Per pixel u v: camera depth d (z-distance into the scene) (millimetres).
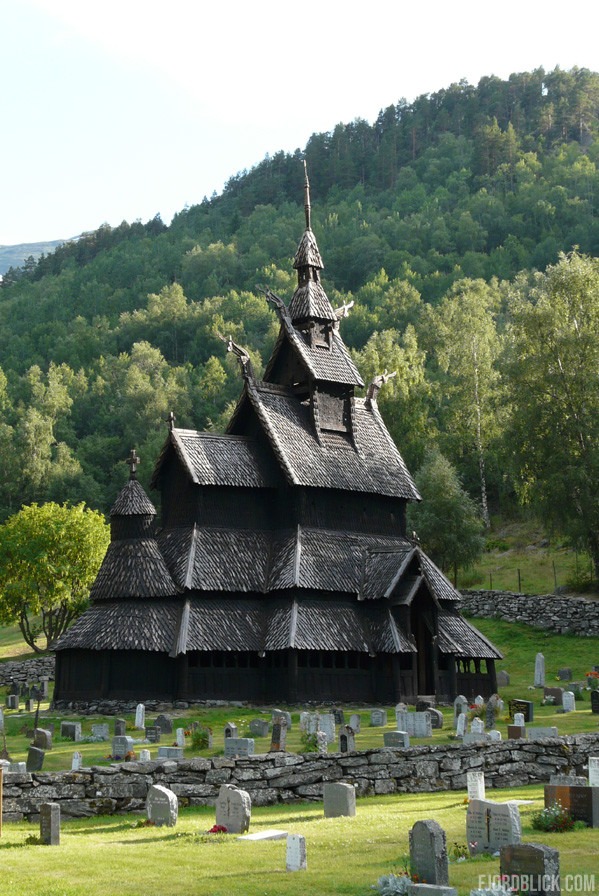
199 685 65438
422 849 19703
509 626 85188
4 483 162375
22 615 94875
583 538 87125
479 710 54906
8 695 73938
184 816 29125
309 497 71312
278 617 67188
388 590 68188
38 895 19531
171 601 66750
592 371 89562
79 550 93062
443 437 122250
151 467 160500
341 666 67938
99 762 41906
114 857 22891
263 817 28453
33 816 28891
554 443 89188
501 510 122312
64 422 193375
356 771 32500
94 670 65125
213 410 192875
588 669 74438
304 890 19609
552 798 25594
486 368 124250
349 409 76062
